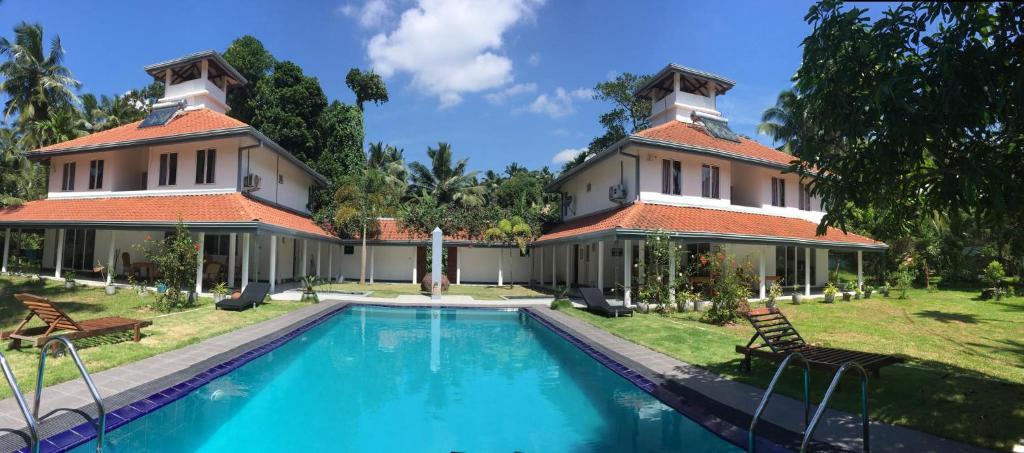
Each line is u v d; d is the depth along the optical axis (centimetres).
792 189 2336
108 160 2156
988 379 725
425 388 802
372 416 662
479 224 2727
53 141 3138
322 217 2645
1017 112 444
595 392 755
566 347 1126
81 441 489
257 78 3653
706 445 533
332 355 1043
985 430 513
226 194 1941
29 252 2545
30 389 619
